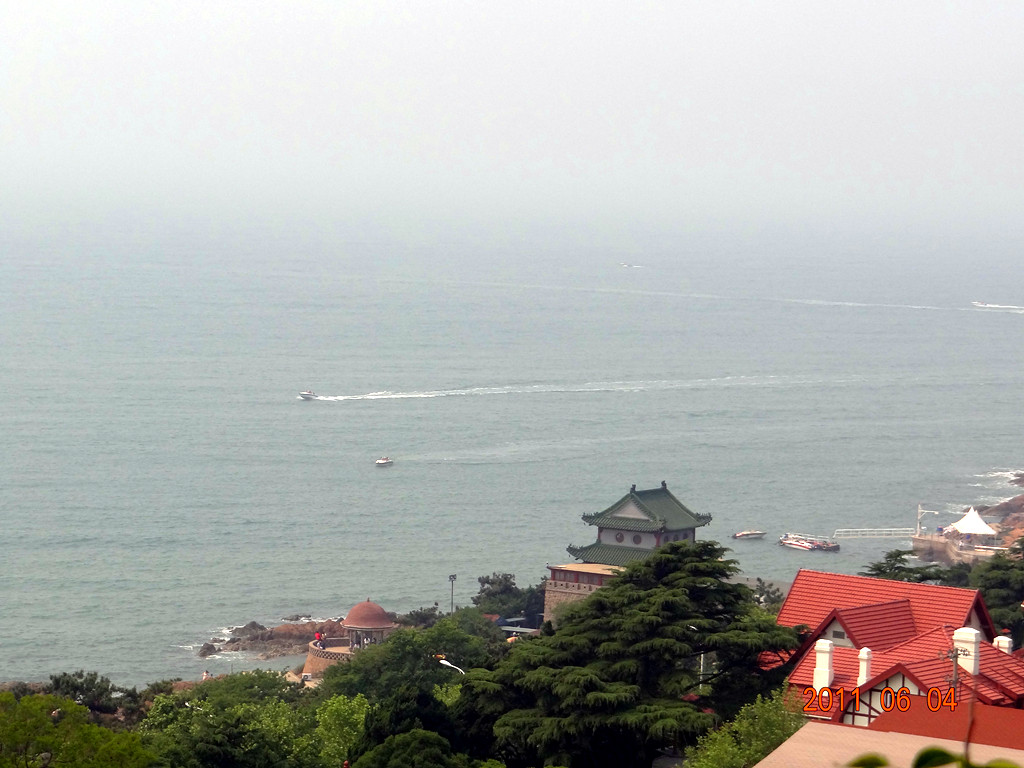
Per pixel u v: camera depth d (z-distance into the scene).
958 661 77.31
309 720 110.50
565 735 83.06
